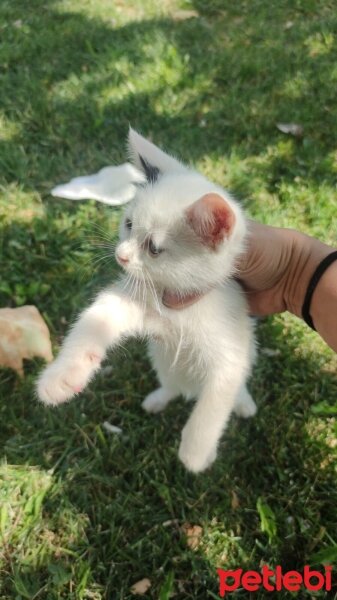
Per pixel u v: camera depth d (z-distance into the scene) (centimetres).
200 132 63
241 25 78
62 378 29
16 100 65
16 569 35
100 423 43
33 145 61
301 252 35
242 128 63
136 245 30
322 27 76
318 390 44
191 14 81
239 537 37
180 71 69
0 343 43
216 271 30
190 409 44
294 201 56
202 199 27
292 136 62
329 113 64
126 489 39
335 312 33
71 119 63
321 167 58
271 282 36
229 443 41
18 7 80
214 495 39
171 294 31
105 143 62
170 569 36
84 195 55
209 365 33
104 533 37
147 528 38
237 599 34
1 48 71
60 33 75
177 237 29
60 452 41
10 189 57
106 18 78
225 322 33
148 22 77
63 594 34
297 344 46
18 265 50
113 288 34
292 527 37
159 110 65
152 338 35
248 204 55
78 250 52
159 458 41
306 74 69
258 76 70
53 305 48
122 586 35
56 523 37
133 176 53
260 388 44
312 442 41
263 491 39
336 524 37
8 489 38
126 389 44
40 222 53
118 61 70
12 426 41
